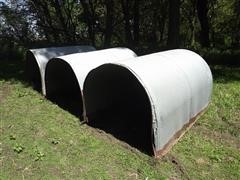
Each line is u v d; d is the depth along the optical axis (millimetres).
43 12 23156
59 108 8078
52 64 8328
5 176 5223
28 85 9758
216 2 28562
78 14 24906
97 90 7371
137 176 5445
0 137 6387
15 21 22969
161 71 6551
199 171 5863
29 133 6617
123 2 22031
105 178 5301
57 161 5668
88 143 6328
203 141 6891
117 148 6238
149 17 27750
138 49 15250
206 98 8453
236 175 5867
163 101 6113
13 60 14195
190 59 8016
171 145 6469
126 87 7344
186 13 29844
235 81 10852
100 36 25328
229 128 7652
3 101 8375
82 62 8078
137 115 7320
